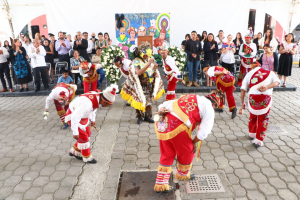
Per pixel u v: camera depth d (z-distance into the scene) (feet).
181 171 9.73
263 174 11.02
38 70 24.11
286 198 9.50
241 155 12.62
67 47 27.68
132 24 32.68
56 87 14.97
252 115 13.76
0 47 23.82
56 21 31.78
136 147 13.71
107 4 31.81
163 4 32.17
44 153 13.24
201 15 32.37
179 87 24.70
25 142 14.53
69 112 11.27
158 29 32.99
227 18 32.32
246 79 13.14
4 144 14.29
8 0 31.53
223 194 9.78
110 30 32.76
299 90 24.20
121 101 21.91
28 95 24.47
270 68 22.03
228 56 24.45
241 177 10.84
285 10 32.58
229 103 16.89
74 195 9.95
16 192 10.14
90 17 32.09
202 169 11.45
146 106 16.52
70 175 11.26
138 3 32.07
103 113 18.99
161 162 9.52
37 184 10.65
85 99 10.68
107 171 11.50
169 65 18.07
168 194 9.78
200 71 26.32
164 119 8.94
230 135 14.90
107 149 13.52
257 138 13.19
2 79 24.82
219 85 16.62
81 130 11.39
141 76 15.79
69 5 31.48
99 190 10.21
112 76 22.56
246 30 32.63
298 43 42.93
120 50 22.43
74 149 12.32
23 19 32.50
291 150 12.96
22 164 12.21
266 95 12.46
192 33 23.90
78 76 25.02
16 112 19.77
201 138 8.71
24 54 24.34
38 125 17.07
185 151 9.05
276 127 15.74
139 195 9.79
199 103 8.56
